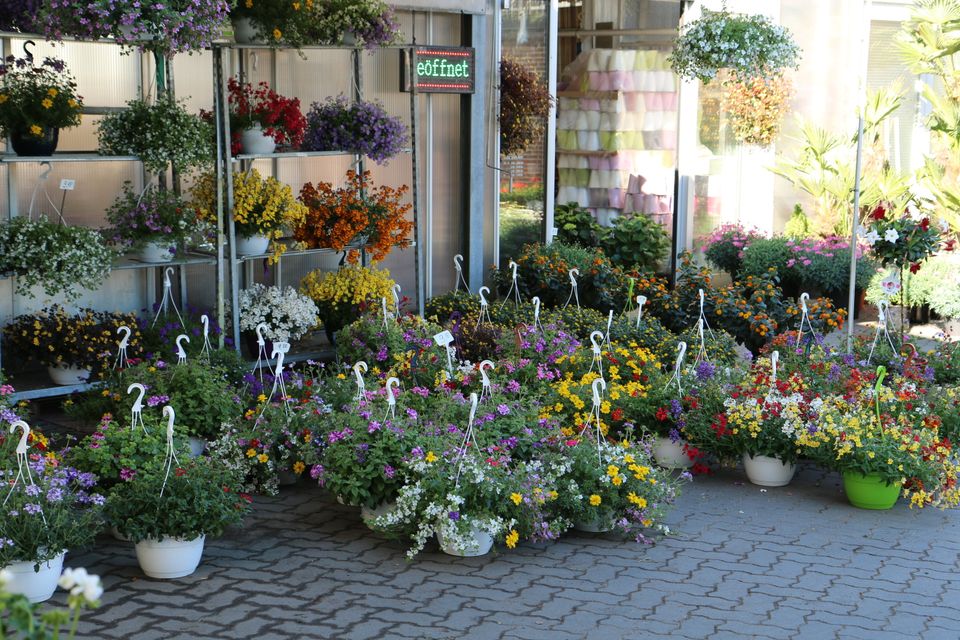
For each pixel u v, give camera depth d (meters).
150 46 6.08
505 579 4.52
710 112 11.07
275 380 5.61
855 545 5.04
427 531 4.64
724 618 4.21
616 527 5.09
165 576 4.39
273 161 7.84
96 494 4.42
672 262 10.95
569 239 10.65
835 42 11.68
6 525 4.03
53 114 6.01
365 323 6.79
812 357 6.73
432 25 8.52
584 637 4.00
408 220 8.60
